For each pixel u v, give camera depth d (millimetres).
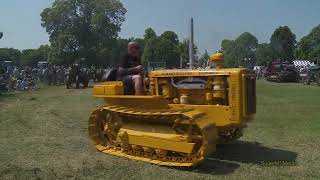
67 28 65688
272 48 77125
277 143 10375
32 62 98500
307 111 16250
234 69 8695
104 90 9750
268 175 7688
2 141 10719
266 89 28578
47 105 19234
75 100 21656
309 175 7703
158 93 9406
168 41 62031
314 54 62500
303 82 36938
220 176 7672
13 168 8133
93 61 65375
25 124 13430
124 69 9672
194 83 9039
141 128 9047
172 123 8664
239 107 8539
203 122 8109
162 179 7523
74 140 10875
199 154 8102
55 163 8547
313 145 10117
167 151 8570
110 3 65812
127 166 8336
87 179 7527
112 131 9570
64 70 40875
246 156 9117
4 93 27141
